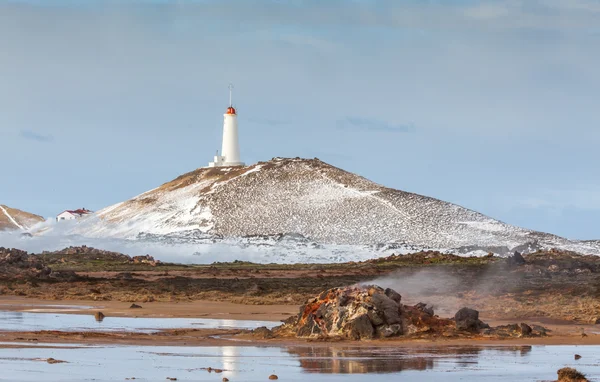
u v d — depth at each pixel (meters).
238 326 183.12
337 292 161.88
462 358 130.25
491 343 150.38
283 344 146.62
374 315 155.12
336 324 156.25
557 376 112.50
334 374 113.75
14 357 123.19
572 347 146.50
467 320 162.62
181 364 121.12
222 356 130.62
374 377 111.62
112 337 154.25
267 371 115.81
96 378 105.75
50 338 149.75
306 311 162.12
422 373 115.12
